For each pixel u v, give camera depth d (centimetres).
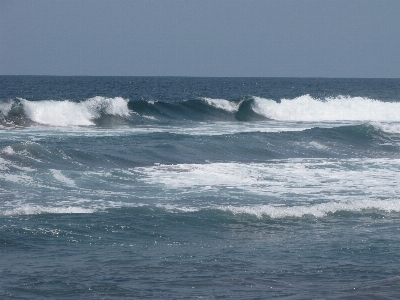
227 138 8300
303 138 8581
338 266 3148
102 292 2595
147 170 6066
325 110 13438
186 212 4338
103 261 3183
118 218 4125
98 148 7244
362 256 3369
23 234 3666
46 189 5106
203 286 2711
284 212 4397
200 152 7400
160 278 2850
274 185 5538
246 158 7256
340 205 4612
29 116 10306
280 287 2708
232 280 2828
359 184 5647
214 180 5697
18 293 2553
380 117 13425
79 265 3084
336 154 7812
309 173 6150
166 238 3750
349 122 12412
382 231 4000
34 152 6400
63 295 2544
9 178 5400
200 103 12812
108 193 5044
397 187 5531
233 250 3503
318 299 2480
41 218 4028
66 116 10638
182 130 10106
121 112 11488
